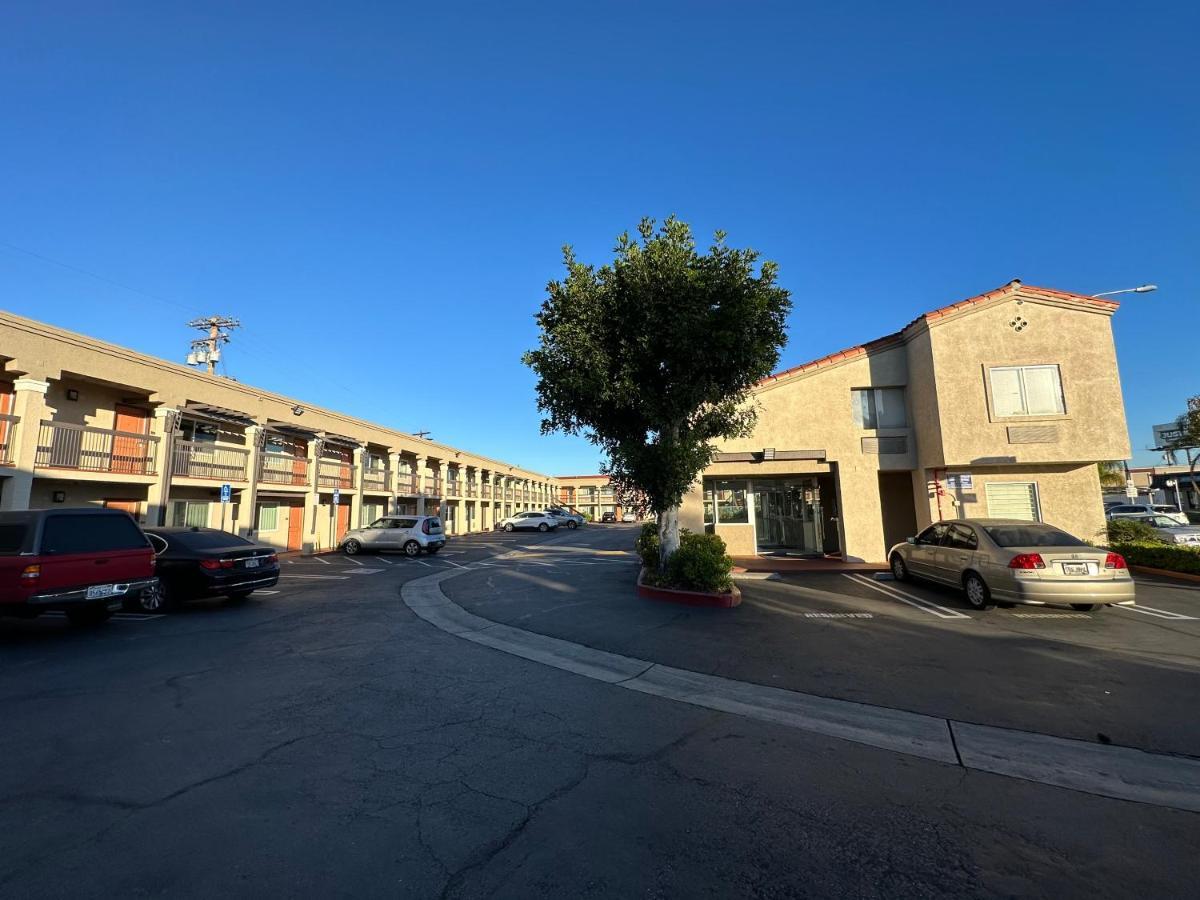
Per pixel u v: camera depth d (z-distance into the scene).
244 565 10.88
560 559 20.62
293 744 4.41
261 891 2.68
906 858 2.99
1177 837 3.20
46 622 9.34
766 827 3.27
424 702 5.39
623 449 10.84
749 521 18.23
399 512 36.94
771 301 10.35
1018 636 7.75
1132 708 5.14
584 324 10.59
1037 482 15.20
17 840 3.09
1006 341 14.83
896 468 16.08
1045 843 3.14
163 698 5.49
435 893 2.67
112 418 17.91
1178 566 12.74
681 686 5.86
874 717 5.00
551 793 3.65
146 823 3.27
